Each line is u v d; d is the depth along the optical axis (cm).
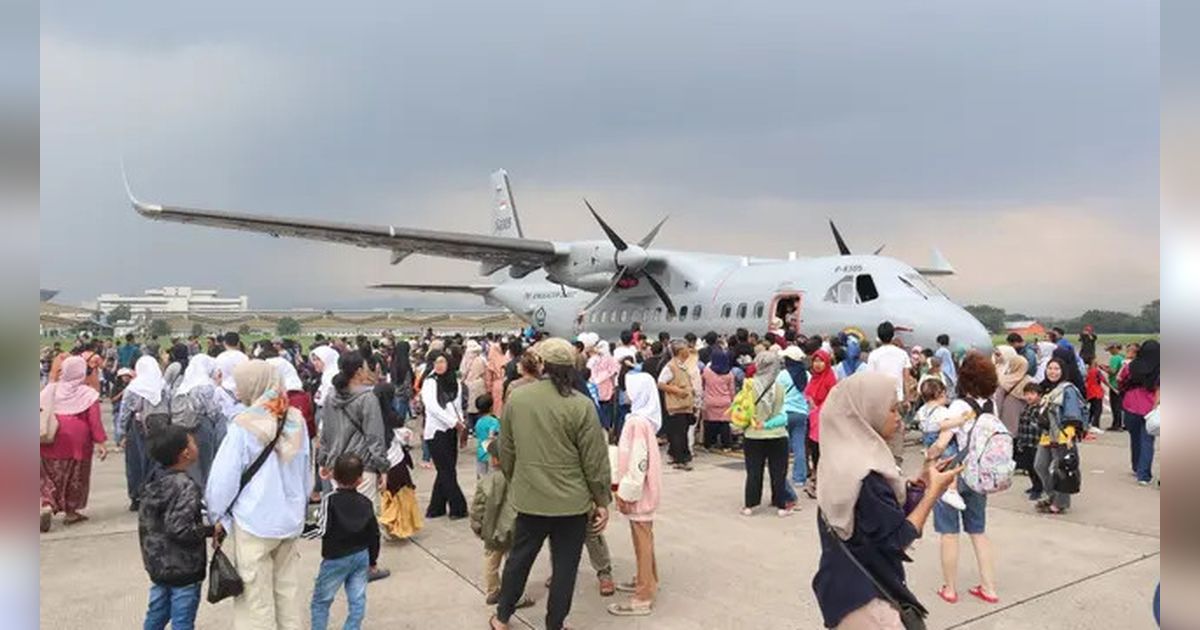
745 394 746
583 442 438
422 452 1082
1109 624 473
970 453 500
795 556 616
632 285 1792
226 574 374
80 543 676
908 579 561
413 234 1644
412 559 615
